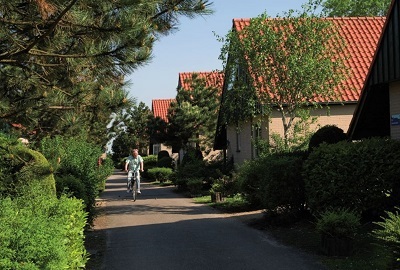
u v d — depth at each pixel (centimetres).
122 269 760
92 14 631
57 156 919
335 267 716
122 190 2688
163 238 1023
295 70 1525
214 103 2986
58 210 579
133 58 675
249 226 1144
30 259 381
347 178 954
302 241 918
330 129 1305
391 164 955
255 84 1622
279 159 1123
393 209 949
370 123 1362
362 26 2320
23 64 735
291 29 1595
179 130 2972
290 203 1098
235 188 1652
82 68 750
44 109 827
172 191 2397
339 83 1761
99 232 1139
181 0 732
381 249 747
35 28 643
